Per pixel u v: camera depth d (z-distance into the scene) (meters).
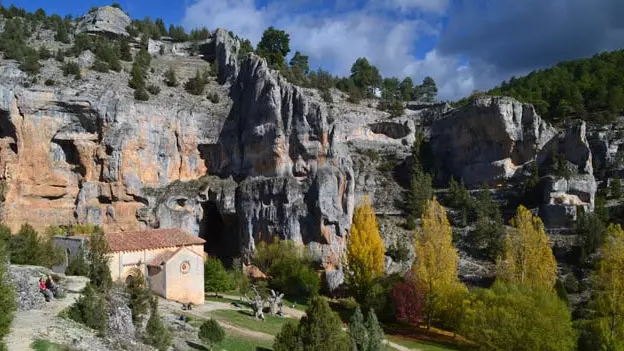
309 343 36.50
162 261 59.34
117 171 86.25
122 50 113.81
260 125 94.06
